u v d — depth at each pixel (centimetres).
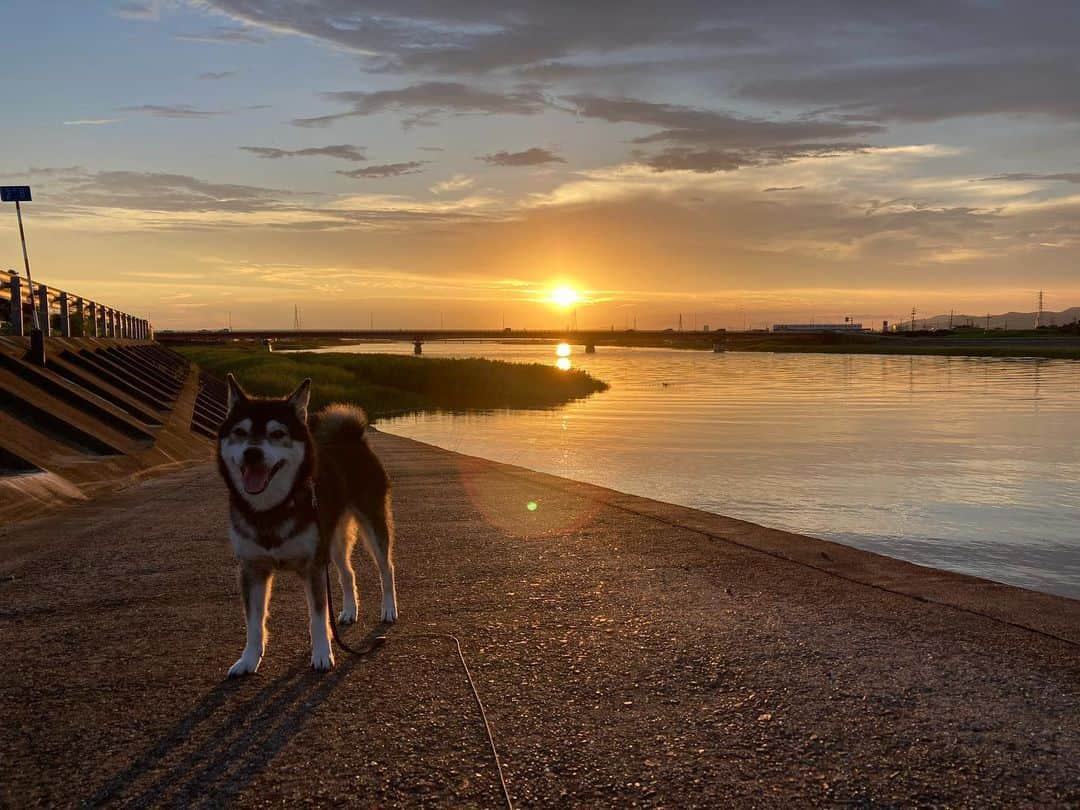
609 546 289
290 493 168
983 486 591
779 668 173
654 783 129
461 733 145
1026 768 133
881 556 276
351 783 129
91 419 568
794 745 140
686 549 284
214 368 2130
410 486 445
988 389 1977
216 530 315
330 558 203
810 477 638
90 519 340
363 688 163
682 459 755
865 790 127
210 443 758
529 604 219
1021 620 204
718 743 141
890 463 722
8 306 742
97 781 130
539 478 483
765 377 2706
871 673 170
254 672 171
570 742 142
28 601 221
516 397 1767
